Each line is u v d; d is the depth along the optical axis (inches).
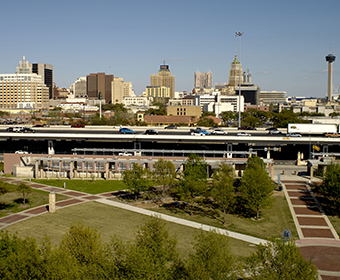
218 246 1646.2
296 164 4995.1
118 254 1720.0
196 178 3075.8
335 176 3019.2
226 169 3201.3
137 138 4982.8
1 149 5703.7
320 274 2015.3
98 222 2746.1
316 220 2861.7
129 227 2650.1
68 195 3462.1
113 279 1547.7
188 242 2384.4
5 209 3031.5
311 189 3622.0
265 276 1552.7
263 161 3737.7
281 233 2608.3
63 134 5059.1
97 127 6441.9
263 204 2851.9
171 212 3014.3
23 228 2615.7
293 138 4997.5
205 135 5113.2
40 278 1483.8
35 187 3747.5
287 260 1531.7
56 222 2741.1
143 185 3272.6
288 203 3240.7
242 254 2217.0
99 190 3646.7
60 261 1514.5
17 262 1503.4
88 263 1646.2
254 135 5511.8
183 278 1568.7
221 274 1609.3
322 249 2351.1
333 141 5009.8
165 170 3491.6
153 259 1669.5
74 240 1718.8
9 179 4104.3
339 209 2915.8
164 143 5753.0
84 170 4254.4
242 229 2677.2
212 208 3139.8
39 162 4298.7
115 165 4313.5
